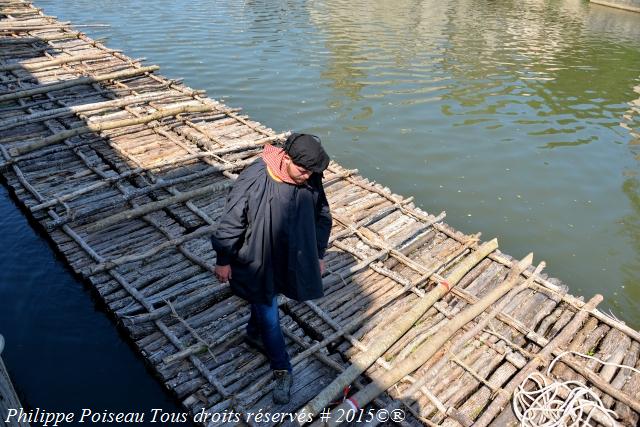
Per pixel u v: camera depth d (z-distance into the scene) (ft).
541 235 22.61
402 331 13.33
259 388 11.68
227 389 11.62
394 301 14.76
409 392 11.84
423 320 14.08
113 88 28.19
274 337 10.71
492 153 29.43
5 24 36.32
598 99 38.52
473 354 13.12
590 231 23.03
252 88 36.68
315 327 13.52
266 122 31.83
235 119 25.81
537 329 14.20
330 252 16.69
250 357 12.51
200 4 59.26
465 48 49.73
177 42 45.19
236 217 8.89
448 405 11.68
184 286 14.51
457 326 13.52
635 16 69.36
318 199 9.65
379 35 52.37
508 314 14.42
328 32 52.03
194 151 21.89
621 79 43.24
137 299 13.87
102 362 13.38
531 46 51.93
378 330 13.64
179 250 16.02
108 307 13.83
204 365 12.17
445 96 37.42
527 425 11.19
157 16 52.90
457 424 11.25
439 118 33.65
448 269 16.53
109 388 12.71
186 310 13.79
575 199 25.36
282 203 8.89
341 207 19.17
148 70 30.37
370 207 19.38
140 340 12.80
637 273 20.57
